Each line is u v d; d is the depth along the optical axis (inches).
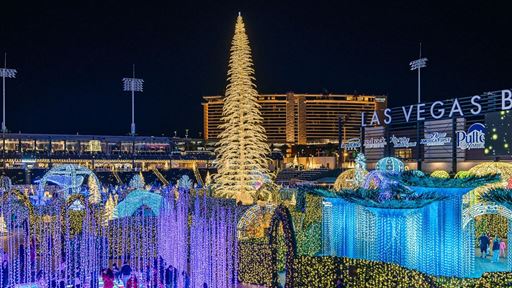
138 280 781.9
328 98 7185.0
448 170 2031.3
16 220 1082.7
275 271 584.4
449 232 679.7
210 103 6963.6
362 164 1363.2
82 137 4249.5
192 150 4960.6
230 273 811.4
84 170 1556.3
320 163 3983.8
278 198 1199.6
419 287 613.9
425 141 2108.8
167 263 923.4
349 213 830.5
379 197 683.4
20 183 2824.8
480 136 1879.9
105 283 731.4
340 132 2736.2
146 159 3841.0
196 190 1391.5
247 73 1520.7
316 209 984.3
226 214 917.8
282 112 7150.6
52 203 1007.6
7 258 877.2
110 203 1146.7
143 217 966.4
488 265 872.9
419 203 645.9
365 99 7283.5
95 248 936.3
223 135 1521.9
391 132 2400.3
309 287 693.3
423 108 2068.2
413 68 2691.9
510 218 719.1
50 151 3727.9
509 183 941.8
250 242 808.9
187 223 892.0
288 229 562.3
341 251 845.2
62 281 758.5
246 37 1540.4
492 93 1786.4
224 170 1485.0
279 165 3713.1
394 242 678.5
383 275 642.2
